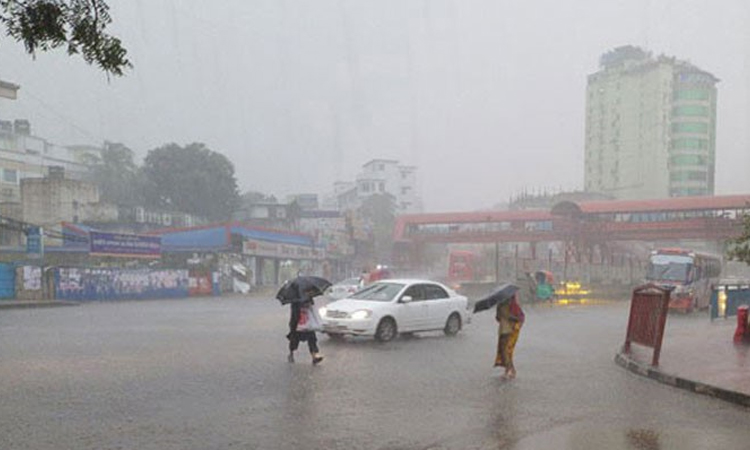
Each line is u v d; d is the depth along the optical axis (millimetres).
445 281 55625
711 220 57281
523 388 10680
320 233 68125
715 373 11570
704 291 35000
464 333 20094
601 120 123312
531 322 25266
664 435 7562
